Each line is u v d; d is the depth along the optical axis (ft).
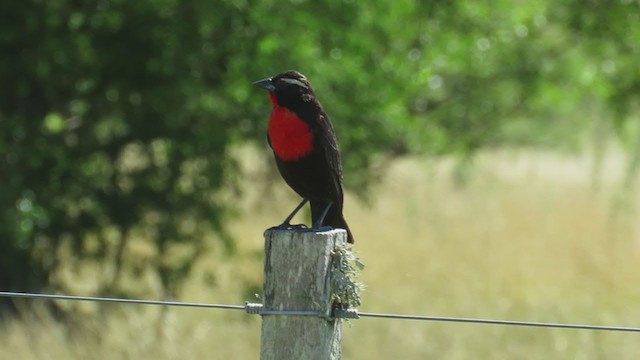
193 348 41.65
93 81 47.65
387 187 81.25
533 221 74.59
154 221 49.44
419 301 51.93
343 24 49.60
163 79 47.34
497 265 60.54
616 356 42.22
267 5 47.80
